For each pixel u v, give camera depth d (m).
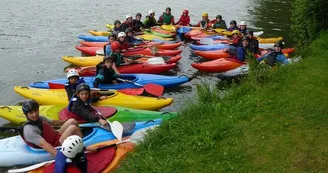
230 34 14.84
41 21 17.22
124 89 8.58
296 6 11.91
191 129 5.66
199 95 6.98
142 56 11.18
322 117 5.60
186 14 16.94
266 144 5.04
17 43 13.48
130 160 5.26
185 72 11.02
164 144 5.50
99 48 12.51
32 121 5.42
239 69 10.24
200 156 4.98
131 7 22.27
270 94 6.64
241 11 21.97
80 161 4.79
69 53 12.64
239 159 4.80
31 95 8.07
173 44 13.23
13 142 5.97
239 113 5.98
